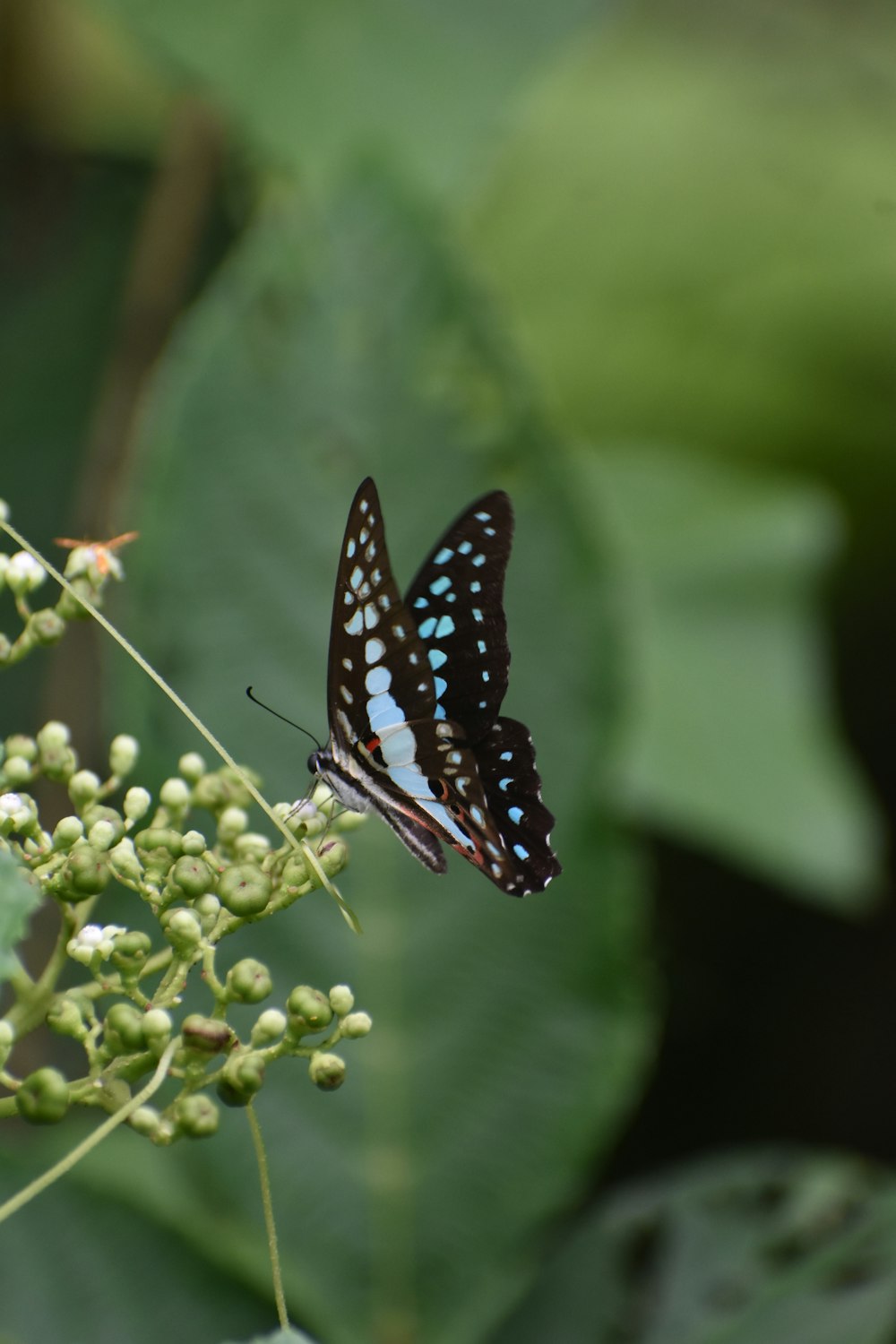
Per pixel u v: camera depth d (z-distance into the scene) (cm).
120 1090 97
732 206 166
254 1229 106
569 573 109
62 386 121
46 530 120
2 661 100
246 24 112
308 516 109
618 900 108
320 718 108
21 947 114
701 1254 105
